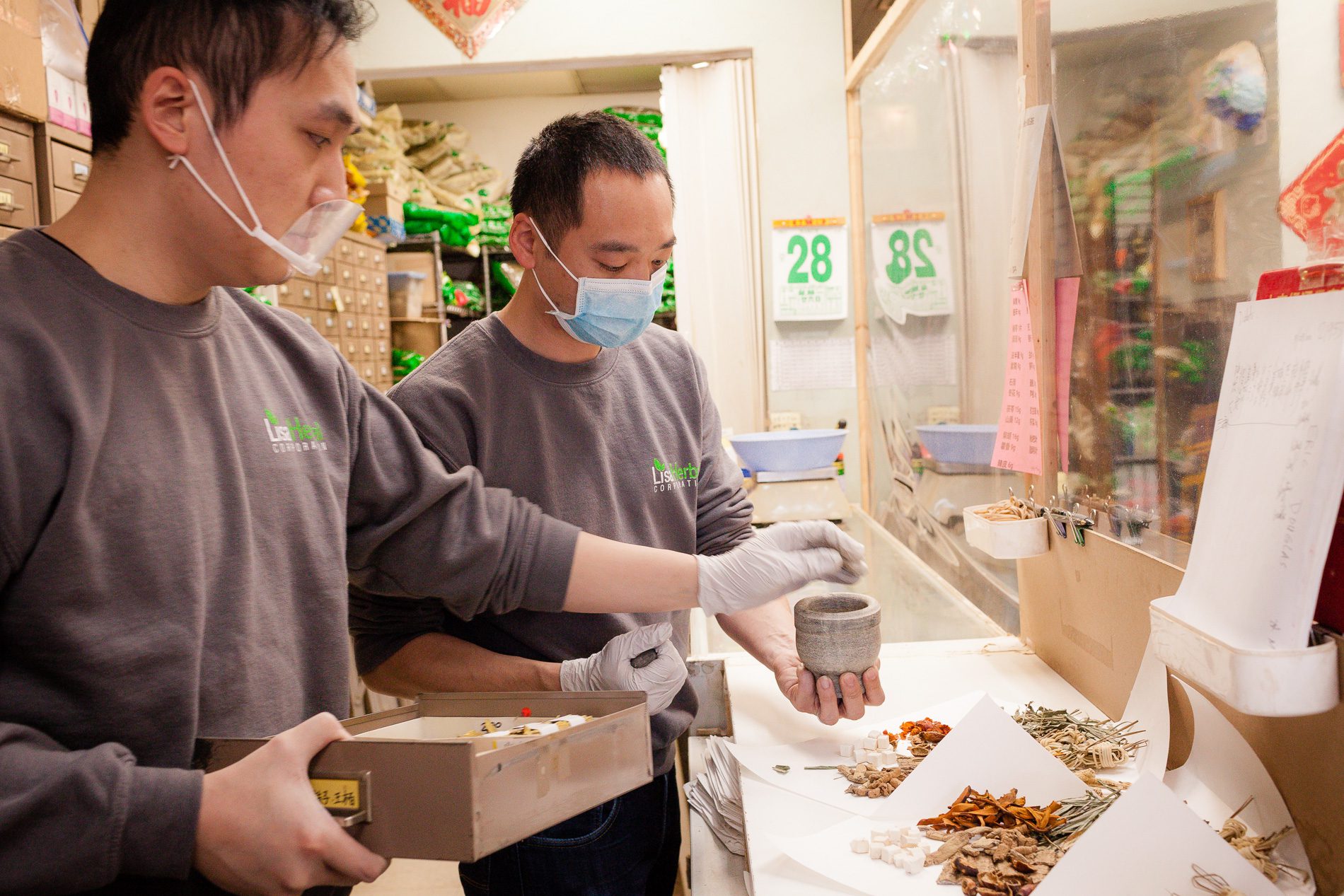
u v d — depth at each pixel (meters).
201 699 0.76
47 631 0.68
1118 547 1.10
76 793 0.60
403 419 1.03
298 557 0.87
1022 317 1.34
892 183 2.72
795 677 1.18
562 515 1.17
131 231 0.74
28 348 0.67
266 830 0.61
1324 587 0.71
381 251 4.03
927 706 1.22
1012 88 1.61
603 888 1.18
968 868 0.77
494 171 5.03
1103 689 1.16
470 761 0.61
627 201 1.08
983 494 1.84
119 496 0.70
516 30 3.52
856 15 3.21
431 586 1.02
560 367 1.18
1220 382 0.89
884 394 2.97
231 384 0.83
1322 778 0.75
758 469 2.89
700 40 3.53
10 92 1.72
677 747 1.69
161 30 0.68
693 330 3.68
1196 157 0.92
